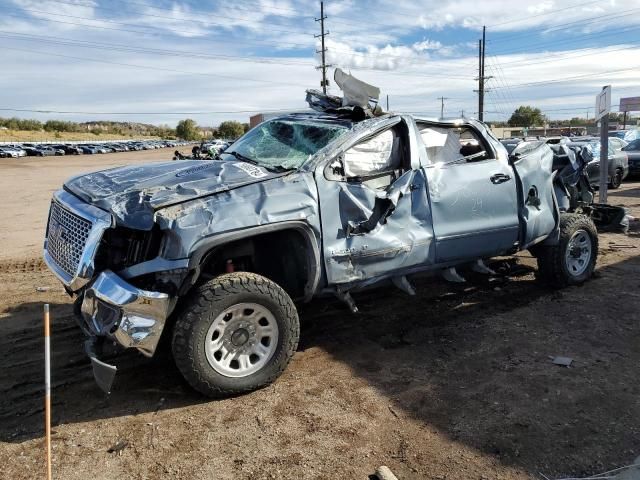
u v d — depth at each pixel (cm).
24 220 1214
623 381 400
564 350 455
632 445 322
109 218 352
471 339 481
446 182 481
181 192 367
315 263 405
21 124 12075
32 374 413
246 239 419
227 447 324
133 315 340
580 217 615
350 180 433
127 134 15250
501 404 370
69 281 370
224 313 365
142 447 324
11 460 310
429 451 320
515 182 539
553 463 306
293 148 453
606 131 983
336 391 390
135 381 404
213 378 365
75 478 296
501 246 532
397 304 571
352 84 475
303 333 497
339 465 308
